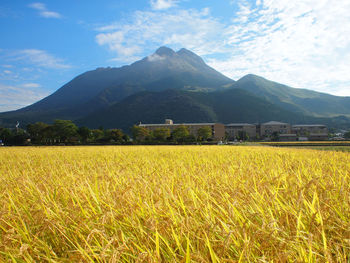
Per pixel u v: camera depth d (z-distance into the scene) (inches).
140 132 5177.2
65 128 4252.0
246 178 206.2
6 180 264.1
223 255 86.0
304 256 78.5
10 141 3986.2
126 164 393.1
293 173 213.3
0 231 120.0
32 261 88.8
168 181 199.9
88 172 305.0
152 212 120.9
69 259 88.8
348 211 119.1
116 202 139.6
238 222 107.3
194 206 131.3
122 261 89.2
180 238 95.2
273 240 89.4
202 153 637.9
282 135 7431.1
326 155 490.3
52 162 485.4
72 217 120.9
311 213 110.5
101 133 4606.3
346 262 82.8
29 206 153.6
